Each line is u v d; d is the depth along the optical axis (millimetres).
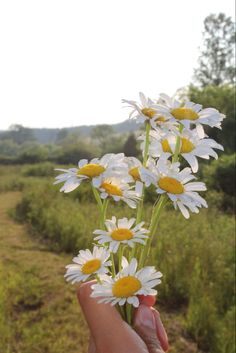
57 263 6945
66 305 5266
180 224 8328
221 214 10992
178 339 4539
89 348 1409
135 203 1298
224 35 37406
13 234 8992
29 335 4469
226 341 4133
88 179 1287
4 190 17734
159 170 1247
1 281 5695
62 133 121000
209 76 37938
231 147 22078
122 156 1327
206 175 15312
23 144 102438
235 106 22922
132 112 1305
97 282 1262
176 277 5535
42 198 11570
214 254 6258
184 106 1296
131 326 1321
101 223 1307
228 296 5266
